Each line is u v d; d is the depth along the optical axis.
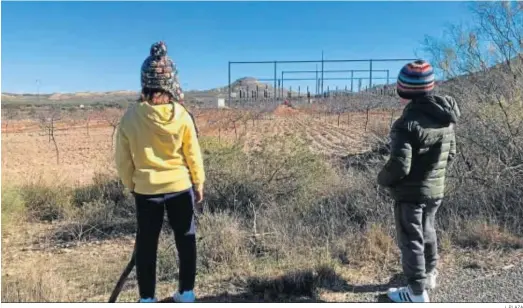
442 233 5.44
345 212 6.51
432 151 3.78
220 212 6.99
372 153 10.62
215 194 7.94
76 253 6.92
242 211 7.70
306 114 38.56
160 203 3.72
